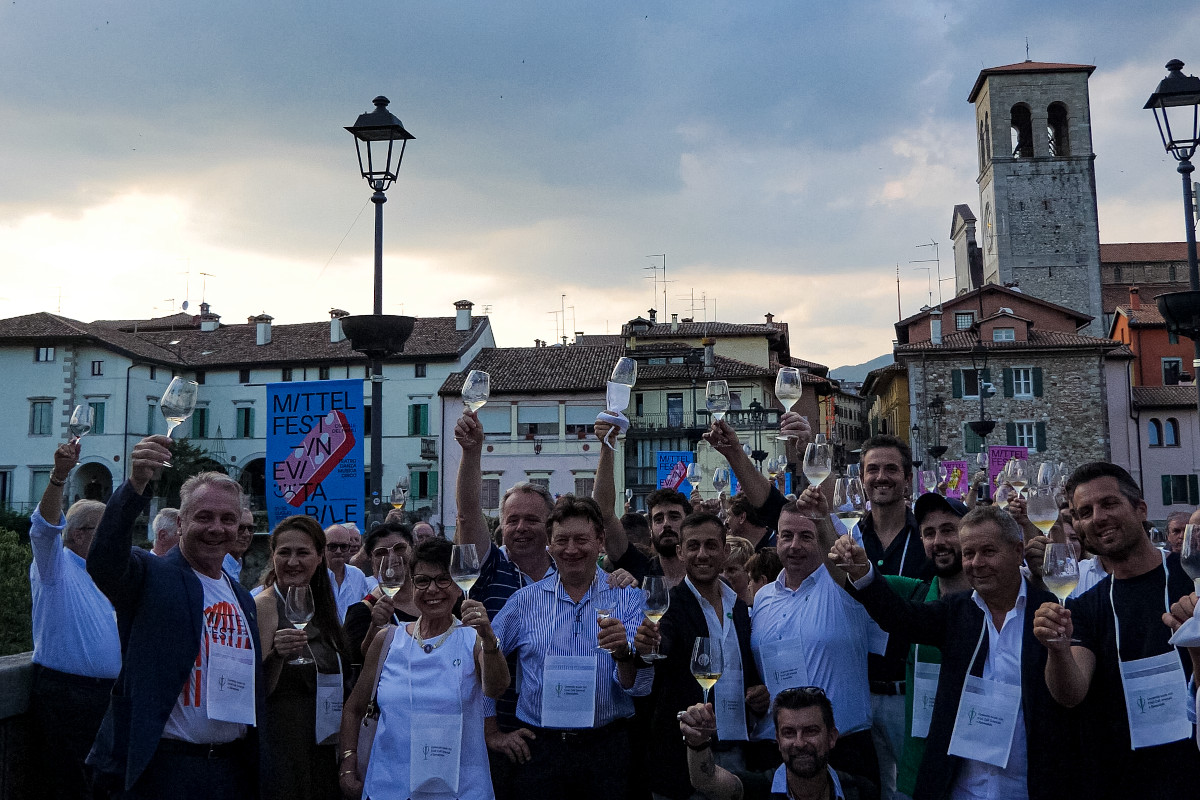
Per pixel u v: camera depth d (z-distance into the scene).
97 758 5.09
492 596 6.35
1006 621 5.01
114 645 6.36
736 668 5.96
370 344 12.56
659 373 53.75
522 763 5.61
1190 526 4.19
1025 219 73.62
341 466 11.38
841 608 5.86
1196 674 4.28
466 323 58.62
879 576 5.24
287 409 11.56
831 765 5.61
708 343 54.25
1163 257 83.69
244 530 7.24
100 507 6.56
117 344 57.22
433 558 5.54
